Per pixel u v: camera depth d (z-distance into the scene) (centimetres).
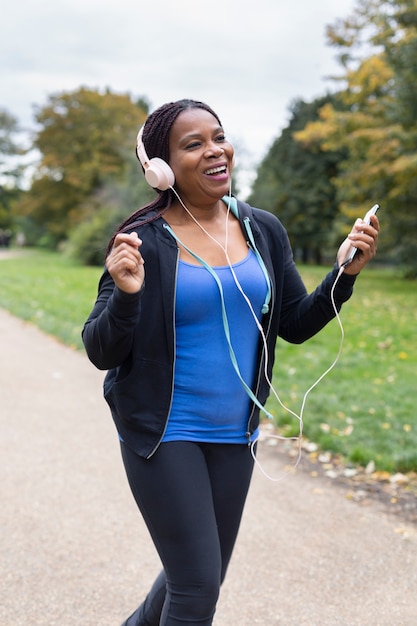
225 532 212
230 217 216
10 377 745
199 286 197
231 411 205
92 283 1881
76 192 4731
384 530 375
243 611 297
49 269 2545
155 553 348
